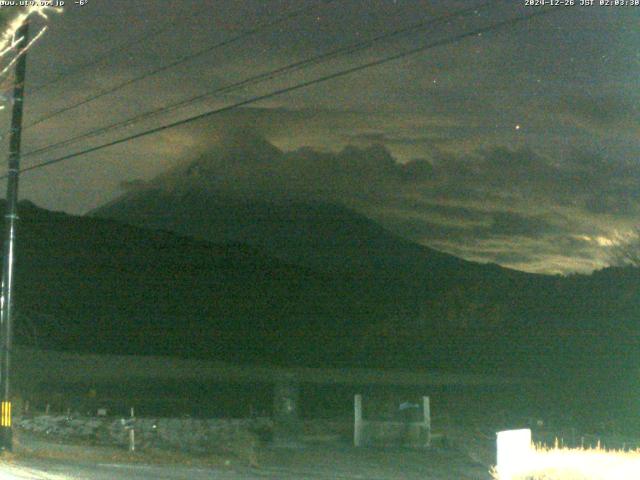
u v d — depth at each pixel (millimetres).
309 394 41250
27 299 64500
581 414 34656
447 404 38062
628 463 14039
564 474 13547
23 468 14953
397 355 54219
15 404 26328
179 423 27547
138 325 62531
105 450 20609
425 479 16812
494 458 21250
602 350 47344
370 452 22672
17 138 18734
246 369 50219
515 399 39781
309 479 15992
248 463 19172
